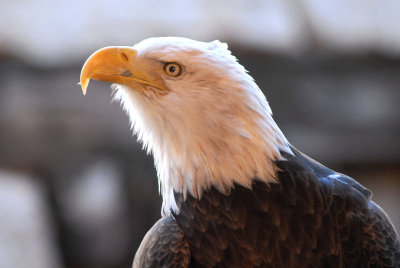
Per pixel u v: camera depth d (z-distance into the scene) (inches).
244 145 231.9
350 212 231.8
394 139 605.9
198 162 233.9
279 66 605.0
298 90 606.2
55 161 605.0
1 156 608.4
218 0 627.8
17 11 615.5
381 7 631.8
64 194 613.6
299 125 604.7
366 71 612.1
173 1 625.3
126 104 253.6
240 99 231.6
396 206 625.3
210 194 234.2
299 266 228.1
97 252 614.5
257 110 234.2
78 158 604.7
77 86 598.5
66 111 596.4
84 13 616.7
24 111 600.1
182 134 234.2
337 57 607.2
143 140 253.4
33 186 623.8
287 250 228.7
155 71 236.5
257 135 233.0
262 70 604.7
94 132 591.5
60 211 619.8
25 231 618.5
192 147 233.8
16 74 603.2
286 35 605.0
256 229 230.4
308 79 609.3
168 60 234.4
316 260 228.1
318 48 604.7
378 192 626.5
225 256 231.1
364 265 230.8
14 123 601.0
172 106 233.5
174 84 234.2
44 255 597.0
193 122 232.2
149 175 590.9
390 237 237.3
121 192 597.0
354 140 604.1
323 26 612.1
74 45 600.1
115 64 240.1
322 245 228.7
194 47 235.3
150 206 593.3
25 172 615.2
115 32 605.3
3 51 595.8
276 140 238.5
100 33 603.8
